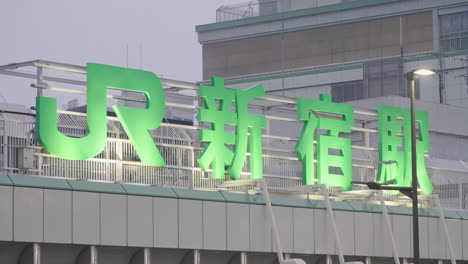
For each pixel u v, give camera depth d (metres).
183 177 46.06
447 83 108.56
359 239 52.00
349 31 120.44
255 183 47.06
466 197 61.66
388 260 54.81
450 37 114.12
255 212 46.41
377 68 112.44
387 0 117.69
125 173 43.66
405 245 55.06
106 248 40.94
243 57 126.81
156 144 45.16
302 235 48.66
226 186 46.84
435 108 85.38
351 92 114.56
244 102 47.78
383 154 55.41
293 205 48.44
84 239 39.44
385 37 118.12
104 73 42.38
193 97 47.34
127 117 43.34
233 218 45.41
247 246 45.88
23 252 38.53
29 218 37.78
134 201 41.41
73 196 39.25
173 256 43.69
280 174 50.88
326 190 49.12
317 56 122.06
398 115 56.47
